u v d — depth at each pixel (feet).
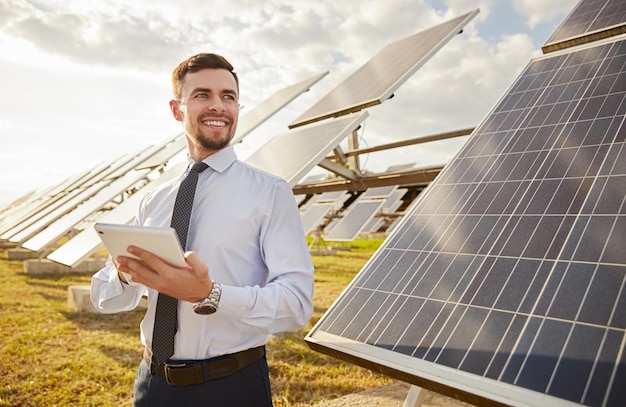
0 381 15.85
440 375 6.04
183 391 6.37
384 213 60.90
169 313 6.54
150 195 7.84
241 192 6.82
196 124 6.87
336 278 39.22
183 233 6.67
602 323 5.49
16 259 56.59
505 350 5.87
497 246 7.64
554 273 6.52
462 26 21.53
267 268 7.04
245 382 6.51
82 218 32.40
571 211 7.32
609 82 9.64
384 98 19.49
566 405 4.91
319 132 21.16
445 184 10.18
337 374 16.31
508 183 8.90
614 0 14.48
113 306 7.41
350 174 25.17
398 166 56.75
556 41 14.34
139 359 17.99
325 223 75.05
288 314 6.36
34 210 54.08
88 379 16.15
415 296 7.65
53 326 22.71
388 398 13.44
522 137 9.94
